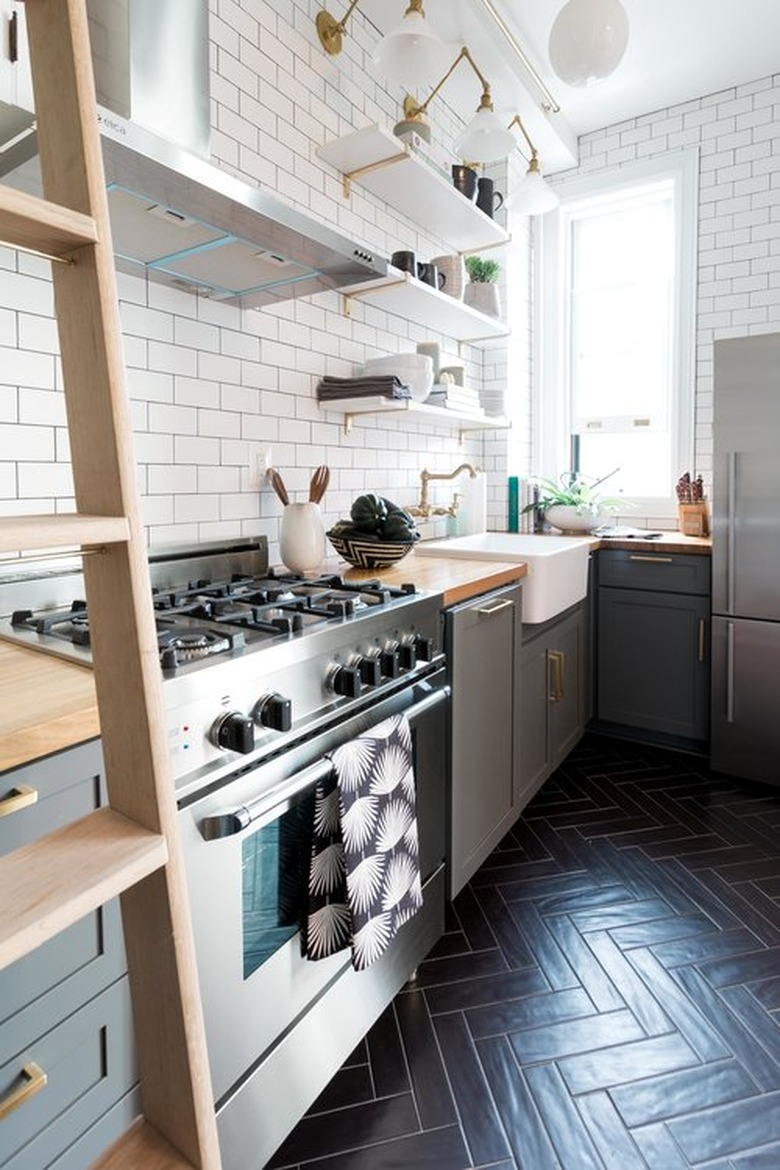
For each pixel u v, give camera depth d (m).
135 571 0.64
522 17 2.80
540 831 2.39
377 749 1.35
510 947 1.79
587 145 3.71
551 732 2.63
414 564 2.22
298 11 2.14
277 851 1.22
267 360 2.06
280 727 1.07
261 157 2.00
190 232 1.43
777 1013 1.56
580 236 3.89
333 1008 1.35
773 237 3.28
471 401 2.80
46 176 0.65
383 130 2.08
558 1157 1.24
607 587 3.14
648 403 3.75
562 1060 1.44
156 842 0.64
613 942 1.81
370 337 2.56
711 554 2.85
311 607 1.45
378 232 2.57
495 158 2.47
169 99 1.32
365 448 2.55
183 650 1.07
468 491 3.08
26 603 1.36
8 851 0.78
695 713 2.97
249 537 1.99
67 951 0.85
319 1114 1.32
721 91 3.35
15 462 1.40
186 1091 0.68
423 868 1.67
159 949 0.68
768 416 2.63
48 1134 0.85
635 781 2.80
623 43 1.90
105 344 0.62
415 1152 1.25
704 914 1.92
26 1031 0.81
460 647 1.80
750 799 2.63
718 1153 1.24
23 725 0.78
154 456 1.73
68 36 0.61
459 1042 1.49
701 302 3.47
